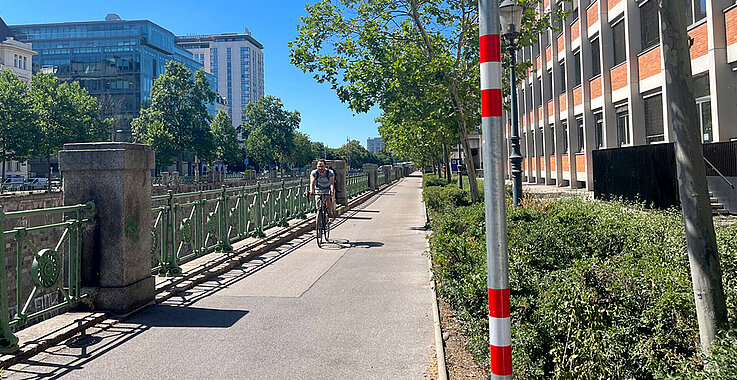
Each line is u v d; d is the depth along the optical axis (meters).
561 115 31.09
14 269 18.80
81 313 5.64
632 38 20.66
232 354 4.63
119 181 5.82
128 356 4.59
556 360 3.24
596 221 7.46
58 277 5.28
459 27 14.83
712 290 2.99
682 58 3.10
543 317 3.59
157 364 4.39
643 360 3.07
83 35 90.94
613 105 23.44
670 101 3.16
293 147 80.44
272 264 9.31
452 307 5.75
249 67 185.25
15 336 4.54
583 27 26.31
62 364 4.39
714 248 3.03
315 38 15.00
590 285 3.58
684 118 3.09
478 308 4.27
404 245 11.73
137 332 5.27
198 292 7.07
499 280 2.47
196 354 4.64
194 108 52.69
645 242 6.02
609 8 23.19
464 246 5.72
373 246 11.59
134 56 87.38
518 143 11.93
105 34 90.94
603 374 3.02
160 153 50.34
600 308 3.32
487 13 2.49
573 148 28.95
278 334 5.20
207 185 45.59
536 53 36.94
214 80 123.94
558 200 12.25
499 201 2.46
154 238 7.15
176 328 5.41
